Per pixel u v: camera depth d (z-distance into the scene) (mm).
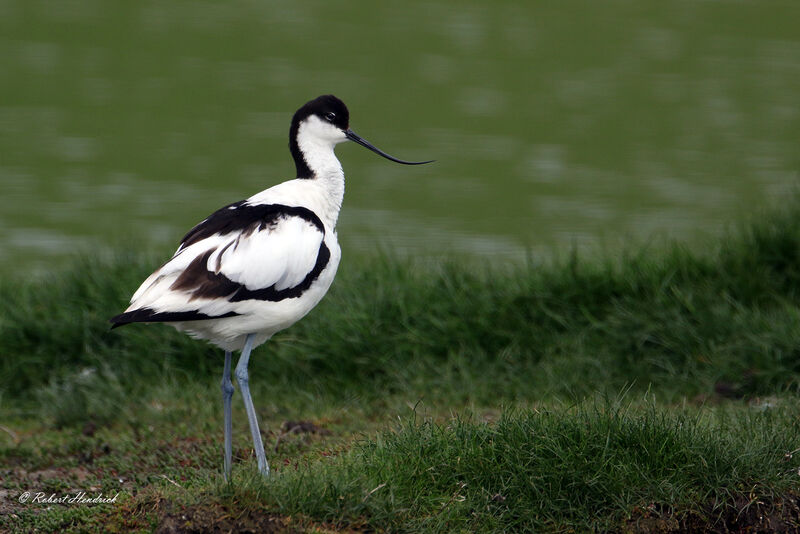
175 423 10375
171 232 16922
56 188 19062
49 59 27594
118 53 28391
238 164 20938
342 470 7812
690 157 21359
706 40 30469
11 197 18578
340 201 9500
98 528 7676
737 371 10828
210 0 35188
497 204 18859
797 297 11953
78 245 16172
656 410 8625
